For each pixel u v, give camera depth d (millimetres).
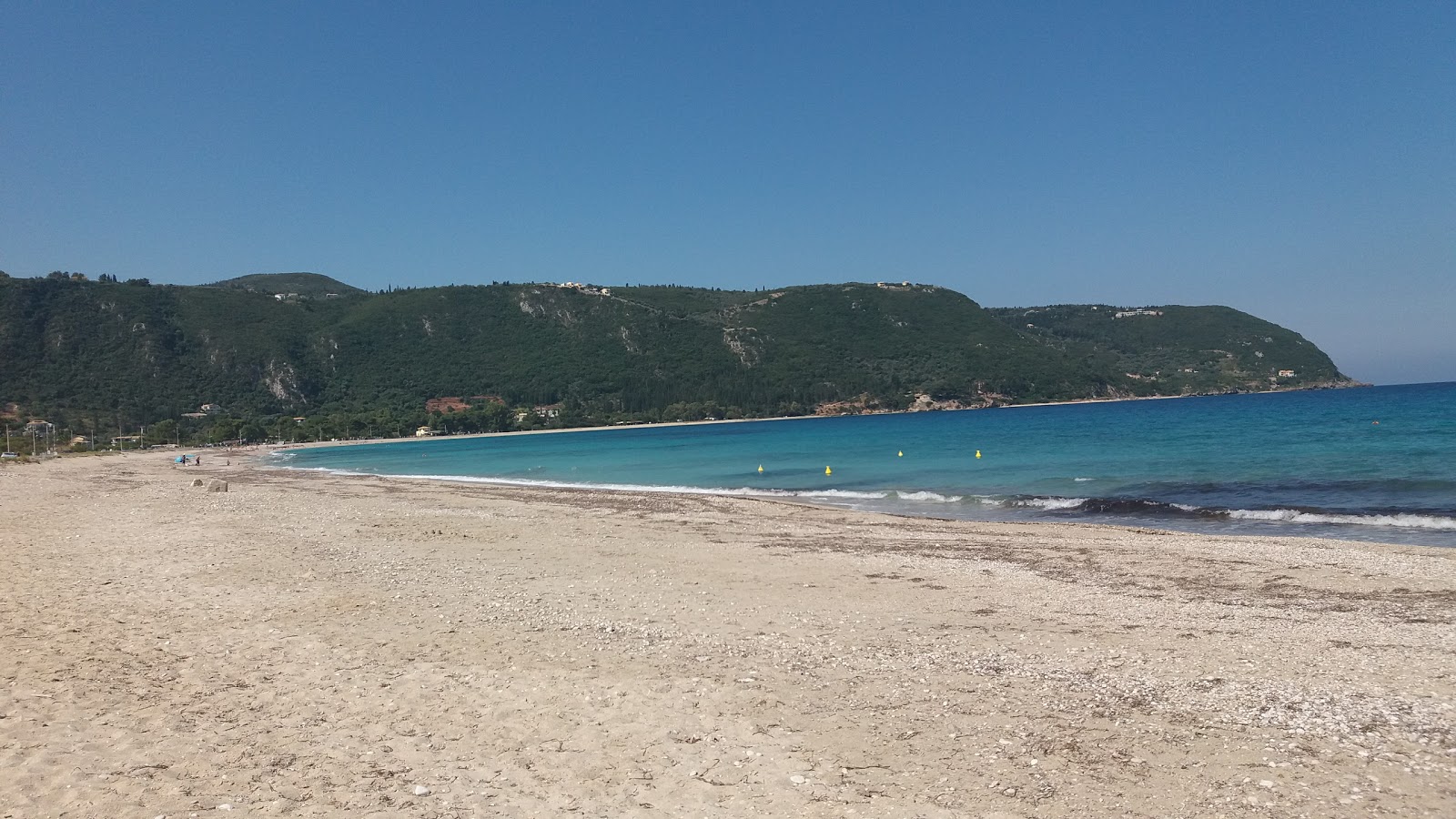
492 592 14820
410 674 9641
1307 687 9148
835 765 7242
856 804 6473
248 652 10461
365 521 25406
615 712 8492
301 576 15812
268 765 7004
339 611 12938
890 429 109188
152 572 15945
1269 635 11531
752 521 25828
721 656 10641
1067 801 6512
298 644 10891
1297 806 6363
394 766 7062
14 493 36000
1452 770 6938
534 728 8023
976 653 10797
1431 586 14625
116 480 47594
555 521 26047
